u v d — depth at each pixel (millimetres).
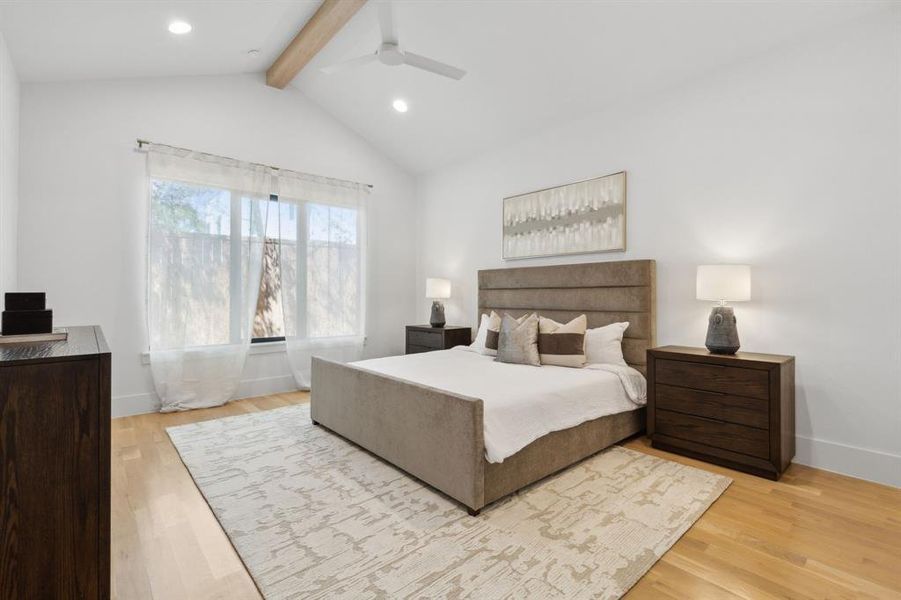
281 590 1577
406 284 5918
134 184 3877
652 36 3010
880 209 2490
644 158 3574
